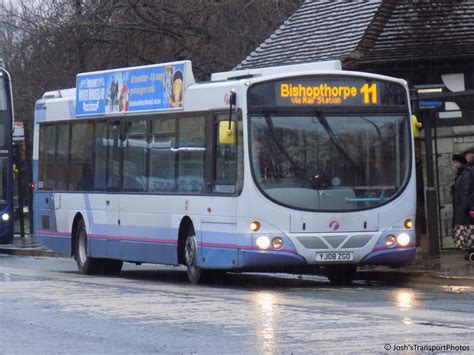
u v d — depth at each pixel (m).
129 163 28.12
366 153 24.30
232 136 23.84
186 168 25.75
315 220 23.70
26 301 21.22
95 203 29.66
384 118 24.59
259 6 53.31
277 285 25.77
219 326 16.73
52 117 32.22
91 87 30.16
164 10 51.84
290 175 23.77
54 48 52.69
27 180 53.06
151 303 20.44
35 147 33.22
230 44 52.56
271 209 23.52
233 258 23.84
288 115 23.97
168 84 26.59
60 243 31.72
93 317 18.34
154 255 26.95
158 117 26.97
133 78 28.12
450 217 32.12
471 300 20.67
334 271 26.22
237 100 23.97
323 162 24.00
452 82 33.50
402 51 33.47
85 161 30.28
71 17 52.12
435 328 15.90
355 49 33.78
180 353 14.24
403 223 24.39
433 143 32.19
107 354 14.35
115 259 28.86
